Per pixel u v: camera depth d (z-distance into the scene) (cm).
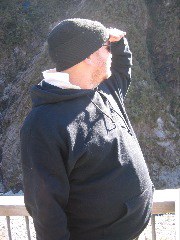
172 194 322
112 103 284
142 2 2408
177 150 2150
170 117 2222
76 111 250
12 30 2738
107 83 306
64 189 246
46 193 240
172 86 2333
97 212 262
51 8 2788
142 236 323
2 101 2547
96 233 268
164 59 2375
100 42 258
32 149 243
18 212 332
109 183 258
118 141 262
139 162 276
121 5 2397
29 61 2673
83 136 248
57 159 242
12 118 2375
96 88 272
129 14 2384
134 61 2275
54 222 243
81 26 253
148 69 2311
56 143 241
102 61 263
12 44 2711
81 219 265
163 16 2403
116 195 261
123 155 265
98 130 255
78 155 246
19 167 2212
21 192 2181
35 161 242
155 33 2402
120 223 270
